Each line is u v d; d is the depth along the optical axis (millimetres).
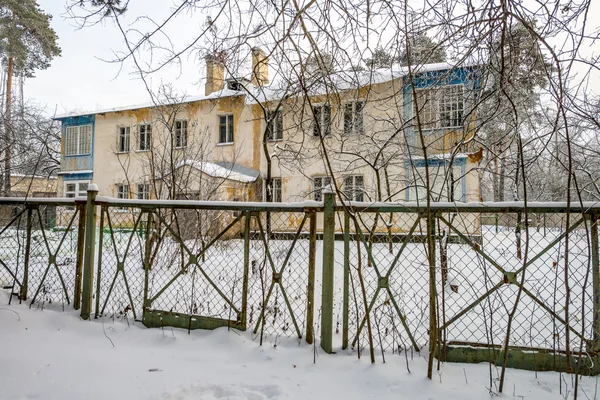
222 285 3762
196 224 5391
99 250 3070
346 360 2324
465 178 9297
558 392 1948
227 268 4395
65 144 16516
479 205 2252
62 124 16625
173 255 4977
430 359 2066
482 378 2100
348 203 2453
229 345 2533
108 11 2357
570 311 3119
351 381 2100
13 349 2443
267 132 6258
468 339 2715
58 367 2225
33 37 11242
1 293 3434
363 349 2449
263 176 13250
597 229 2133
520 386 2008
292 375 2160
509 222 3266
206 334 2701
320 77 2863
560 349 2193
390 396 1941
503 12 1949
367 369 2191
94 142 16000
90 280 3047
